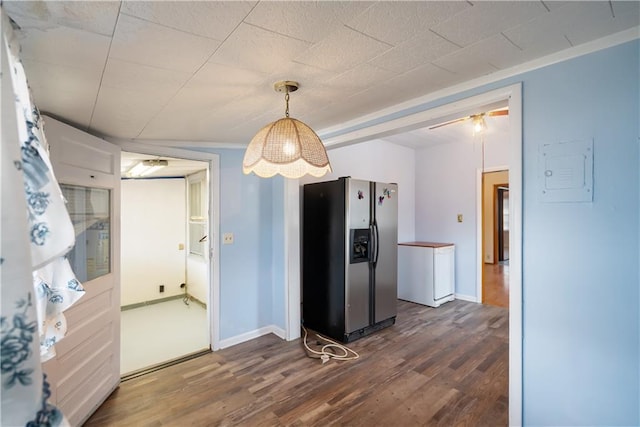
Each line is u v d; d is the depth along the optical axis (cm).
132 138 267
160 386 237
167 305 461
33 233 84
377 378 245
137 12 103
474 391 227
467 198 465
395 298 365
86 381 202
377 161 466
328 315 330
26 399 68
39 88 163
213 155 306
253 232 331
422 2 104
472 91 175
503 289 525
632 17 117
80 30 112
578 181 141
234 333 316
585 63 139
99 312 218
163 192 486
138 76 153
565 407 146
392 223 362
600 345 137
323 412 204
